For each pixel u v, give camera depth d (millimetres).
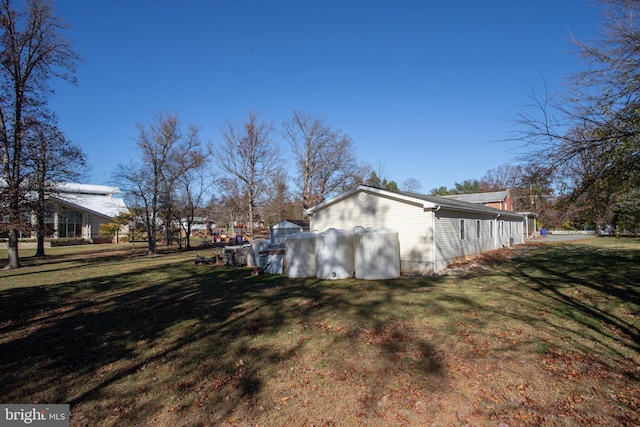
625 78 6258
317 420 3604
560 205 7578
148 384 4508
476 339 5637
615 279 10398
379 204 14148
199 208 33062
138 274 14734
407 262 13352
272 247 15094
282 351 5434
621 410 3623
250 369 4832
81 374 4867
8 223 15570
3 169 16062
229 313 7805
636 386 4090
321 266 12227
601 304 7652
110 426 3619
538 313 7074
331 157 43031
